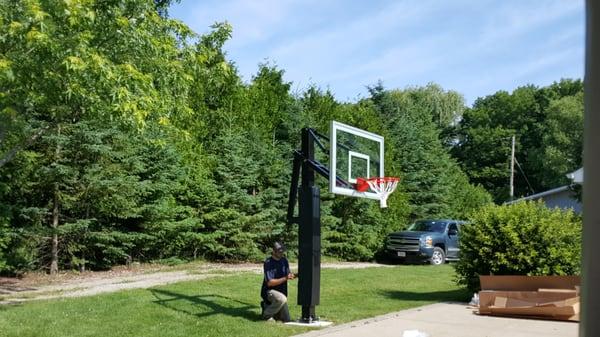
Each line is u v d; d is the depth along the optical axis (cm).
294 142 2288
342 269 1791
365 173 1062
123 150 1600
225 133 2025
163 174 1720
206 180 1902
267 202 2066
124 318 873
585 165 278
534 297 977
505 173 5831
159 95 1063
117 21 930
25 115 1073
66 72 838
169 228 1741
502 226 1123
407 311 1009
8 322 832
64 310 927
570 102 5194
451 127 6175
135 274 1555
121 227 1700
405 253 2203
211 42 1330
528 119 6094
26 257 1471
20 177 1457
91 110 930
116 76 878
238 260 1989
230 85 2131
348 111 2567
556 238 1085
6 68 788
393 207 2477
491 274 1127
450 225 2336
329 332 813
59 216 1575
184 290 1168
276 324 866
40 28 812
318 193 918
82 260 1577
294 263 2047
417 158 3055
